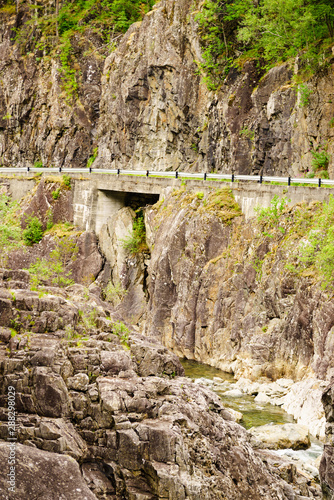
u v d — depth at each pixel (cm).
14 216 5312
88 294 1911
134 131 6000
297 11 4503
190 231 3825
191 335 3616
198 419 1425
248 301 3294
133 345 1647
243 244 3466
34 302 1540
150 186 4572
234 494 1342
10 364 1347
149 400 1395
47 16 8288
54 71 7456
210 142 5131
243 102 4794
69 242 4934
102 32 7438
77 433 1316
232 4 5138
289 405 2509
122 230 4869
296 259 3012
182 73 5431
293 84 4272
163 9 5741
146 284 4597
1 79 8375
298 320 2845
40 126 7581
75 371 1422
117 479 1284
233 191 3756
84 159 7031
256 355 2988
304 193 3266
